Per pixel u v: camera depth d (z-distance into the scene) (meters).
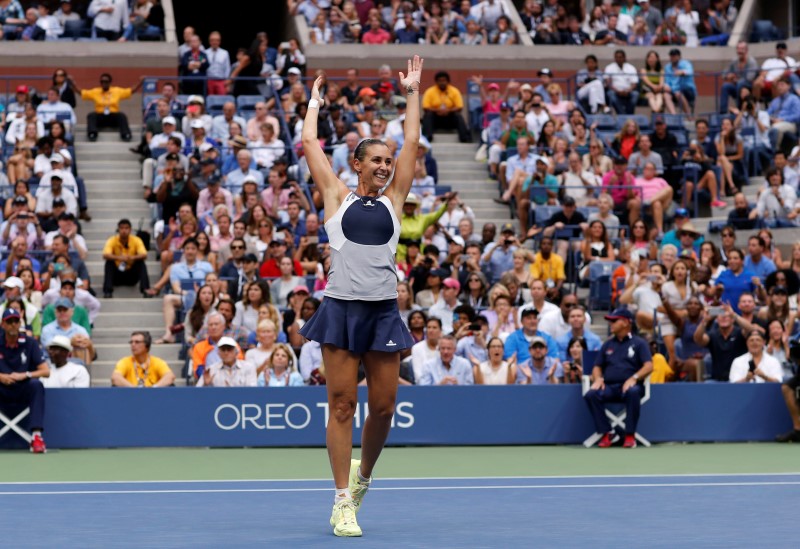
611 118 31.33
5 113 29.25
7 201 25.11
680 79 33.31
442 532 8.98
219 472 14.75
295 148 28.52
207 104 30.84
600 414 18.34
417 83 9.59
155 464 15.78
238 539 8.63
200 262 23.67
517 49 34.81
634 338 18.44
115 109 30.88
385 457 16.80
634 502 11.02
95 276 25.34
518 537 8.64
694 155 29.36
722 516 9.91
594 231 24.72
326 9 36.00
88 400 18.05
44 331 20.91
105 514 10.31
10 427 17.80
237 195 26.12
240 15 43.38
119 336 23.22
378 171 9.15
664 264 23.39
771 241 24.80
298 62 32.88
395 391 9.23
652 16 37.28
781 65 33.41
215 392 18.22
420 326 20.17
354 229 9.06
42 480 13.90
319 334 9.09
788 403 18.89
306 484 13.22
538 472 14.63
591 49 35.09
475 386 18.56
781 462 15.88
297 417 18.28
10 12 34.22
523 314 20.19
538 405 18.67
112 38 33.91
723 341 20.14
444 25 35.28
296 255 23.98
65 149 27.06
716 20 37.53
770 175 27.25
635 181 28.05
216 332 19.84
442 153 30.36
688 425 18.89
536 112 30.20
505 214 28.19
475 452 17.52
